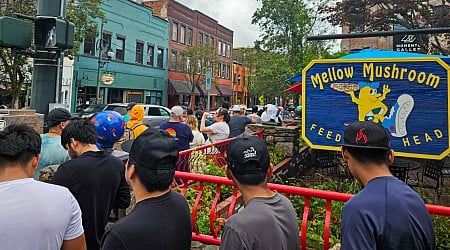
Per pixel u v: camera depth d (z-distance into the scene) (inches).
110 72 1003.9
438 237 167.9
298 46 1109.1
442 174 284.7
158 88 1249.4
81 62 905.5
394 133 206.1
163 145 71.9
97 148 114.3
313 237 154.1
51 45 197.8
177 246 71.7
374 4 613.3
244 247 66.1
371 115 211.8
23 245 69.6
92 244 104.9
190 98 1456.7
